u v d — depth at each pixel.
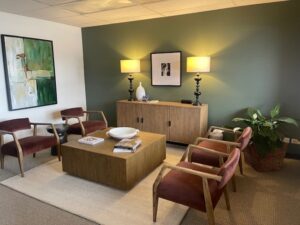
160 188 1.96
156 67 4.38
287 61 3.34
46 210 2.27
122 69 4.36
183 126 3.82
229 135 3.71
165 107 3.93
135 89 4.70
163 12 3.80
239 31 3.59
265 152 2.91
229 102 3.85
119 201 2.41
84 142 2.96
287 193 2.53
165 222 2.07
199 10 3.72
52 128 3.56
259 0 3.22
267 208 2.26
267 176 2.92
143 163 2.80
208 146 2.75
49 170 3.15
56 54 4.57
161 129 4.03
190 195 1.84
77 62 5.05
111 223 2.07
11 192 2.60
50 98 4.49
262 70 3.53
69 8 3.48
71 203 2.38
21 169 2.95
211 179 1.85
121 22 4.55
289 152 3.50
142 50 4.48
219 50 3.79
